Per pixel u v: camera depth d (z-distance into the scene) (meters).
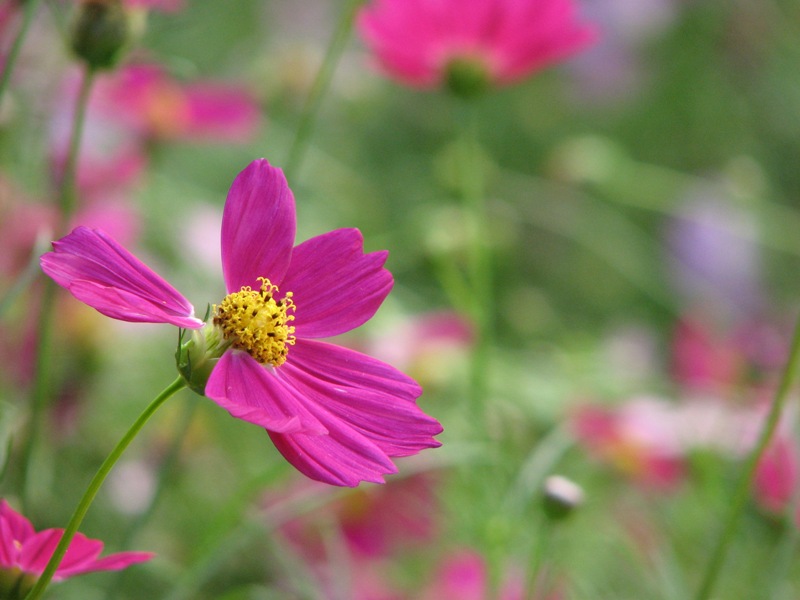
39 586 0.50
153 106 0.83
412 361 0.84
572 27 0.72
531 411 0.88
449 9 0.71
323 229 1.08
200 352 0.52
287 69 1.13
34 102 0.74
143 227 0.91
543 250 1.31
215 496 0.80
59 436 0.74
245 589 0.68
